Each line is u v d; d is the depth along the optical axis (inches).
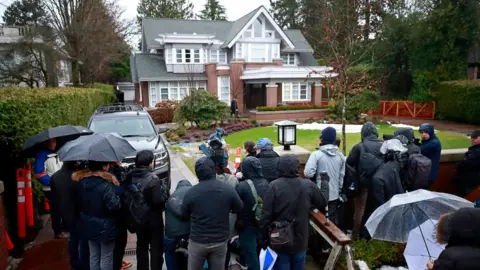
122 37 1085.8
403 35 1085.8
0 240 175.6
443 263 92.9
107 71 1275.8
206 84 1195.3
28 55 644.7
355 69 579.8
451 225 95.5
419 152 199.5
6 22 970.7
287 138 272.1
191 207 144.2
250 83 1193.4
